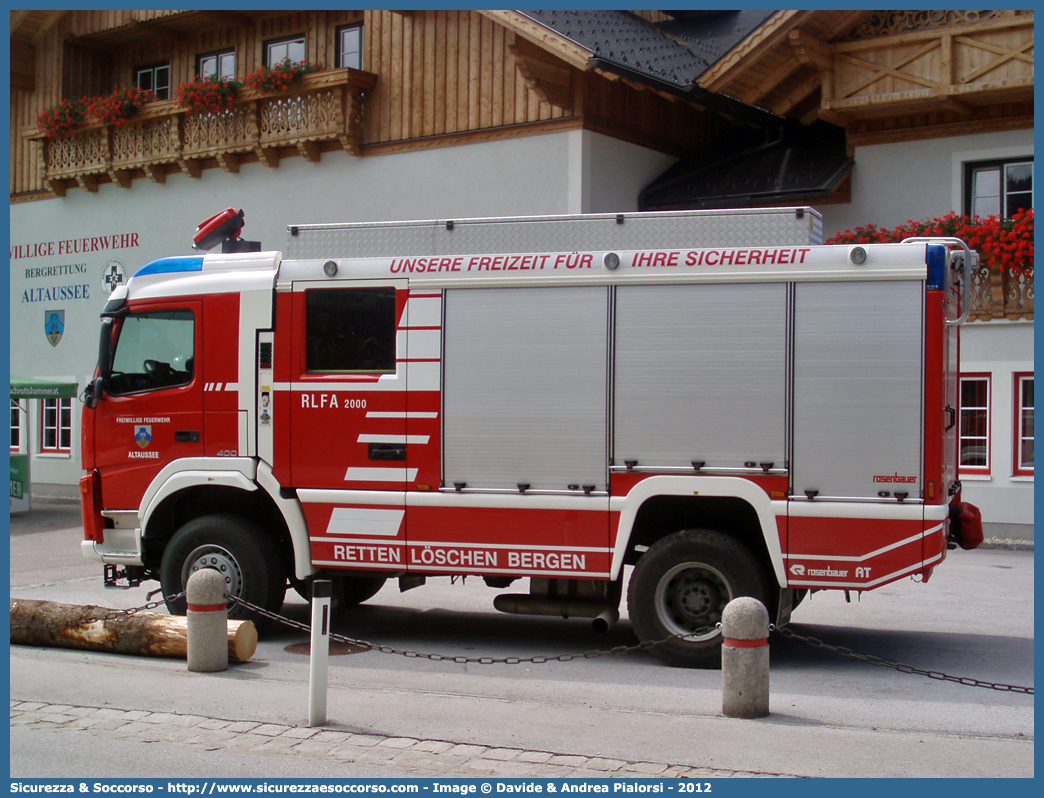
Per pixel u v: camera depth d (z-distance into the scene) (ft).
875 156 58.90
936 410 24.45
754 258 25.61
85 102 76.74
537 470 26.73
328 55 69.82
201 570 26.05
